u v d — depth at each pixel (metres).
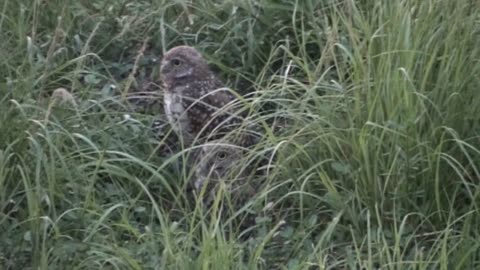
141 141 11.83
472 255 10.18
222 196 10.68
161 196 11.47
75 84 12.34
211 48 13.20
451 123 10.97
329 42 11.80
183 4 13.31
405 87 10.90
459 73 11.12
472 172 10.91
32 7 13.48
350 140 11.01
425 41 11.50
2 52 12.64
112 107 12.34
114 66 13.24
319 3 13.08
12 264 10.39
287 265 10.16
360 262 9.89
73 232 10.66
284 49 11.96
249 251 10.34
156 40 13.41
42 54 13.18
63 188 11.03
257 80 12.64
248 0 13.13
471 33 11.48
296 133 10.98
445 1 11.66
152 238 10.33
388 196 10.78
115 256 10.20
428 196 10.79
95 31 12.91
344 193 10.88
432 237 10.61
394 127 10.77
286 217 10.91
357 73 11.36
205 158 11.21
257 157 11.16
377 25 12.06
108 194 11.22
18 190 11.03
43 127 10.96
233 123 11.77
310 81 11.55
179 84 12.05
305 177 10.89
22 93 11.85
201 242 10.13
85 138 11.15
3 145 11.16
